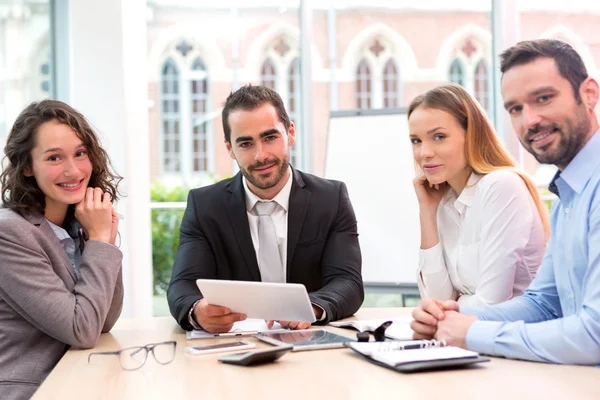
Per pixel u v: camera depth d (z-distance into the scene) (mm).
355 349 1469
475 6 5539
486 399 1118
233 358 1437
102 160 1961
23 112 1867
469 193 2121
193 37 5578
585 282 1448
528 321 1666
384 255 3812
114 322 1950
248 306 1706
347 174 3934
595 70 4984
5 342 1714
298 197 2238
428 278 2211
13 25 4184
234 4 5445
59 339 1688
